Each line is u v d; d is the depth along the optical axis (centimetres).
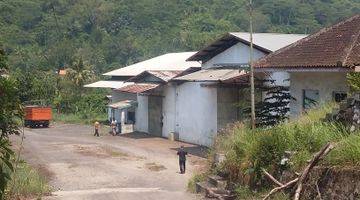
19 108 723
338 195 820
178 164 2461
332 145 884
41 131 4375
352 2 9731
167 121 3638
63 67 9006
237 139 1381
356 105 1054
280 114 2011
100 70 9400
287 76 2317
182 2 11275
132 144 3306
